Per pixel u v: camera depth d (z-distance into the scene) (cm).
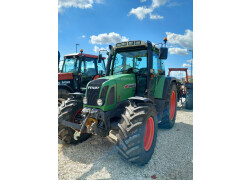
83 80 566
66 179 219
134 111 238
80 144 320
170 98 386
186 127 410
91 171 236
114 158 269
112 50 353
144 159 236
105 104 260
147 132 261
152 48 337
